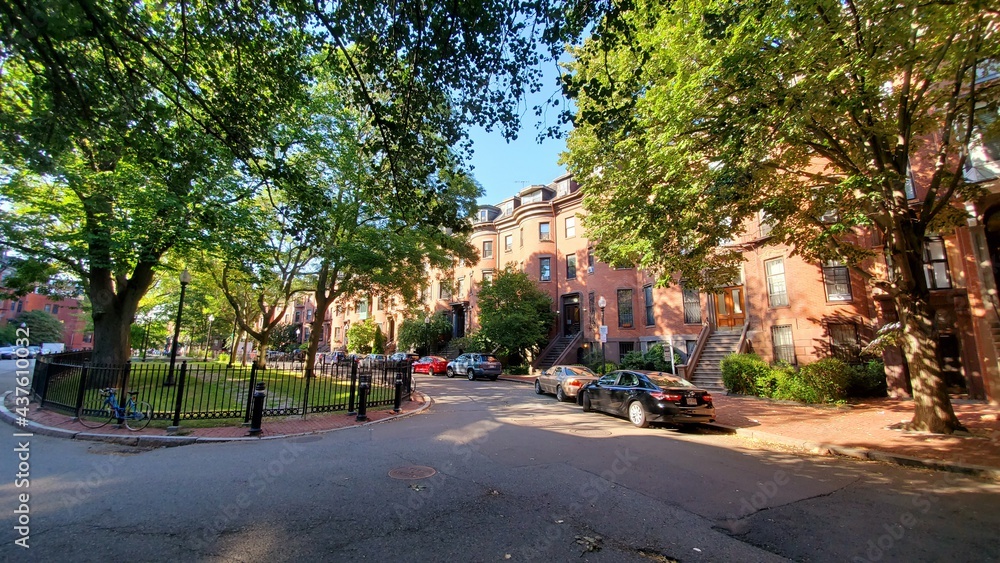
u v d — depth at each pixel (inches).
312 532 159.6
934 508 195.9
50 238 482.6
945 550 153.7
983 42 262.5
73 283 638.5
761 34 267.4
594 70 378.0
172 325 2145.7
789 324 655.8
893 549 154.8
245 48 252.2
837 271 623.8
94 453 276.5
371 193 328.8
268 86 271.1
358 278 830.5
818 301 631.2
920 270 359.6
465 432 357.1
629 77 272.2
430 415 453.7
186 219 498.3
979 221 468.8
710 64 323.0
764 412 464.1
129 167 456.1
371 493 203.5
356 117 669.9
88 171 457.1
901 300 369.7
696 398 392.5
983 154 448.8
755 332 703.7
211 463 254.2
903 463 274.4
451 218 311.7
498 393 692.7
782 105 271.4
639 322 966.4
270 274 735.1
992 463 256.7
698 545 157.6
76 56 218.8
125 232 450.6
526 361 1136.2
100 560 134.3
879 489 223.5
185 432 333.7
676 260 412.2
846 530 171.5
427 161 292.0
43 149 248.1
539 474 240.2
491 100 255.6
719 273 481.7
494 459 270.7
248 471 237.5
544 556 145.7
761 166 332.8
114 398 356.5
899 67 292.7
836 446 308.2
